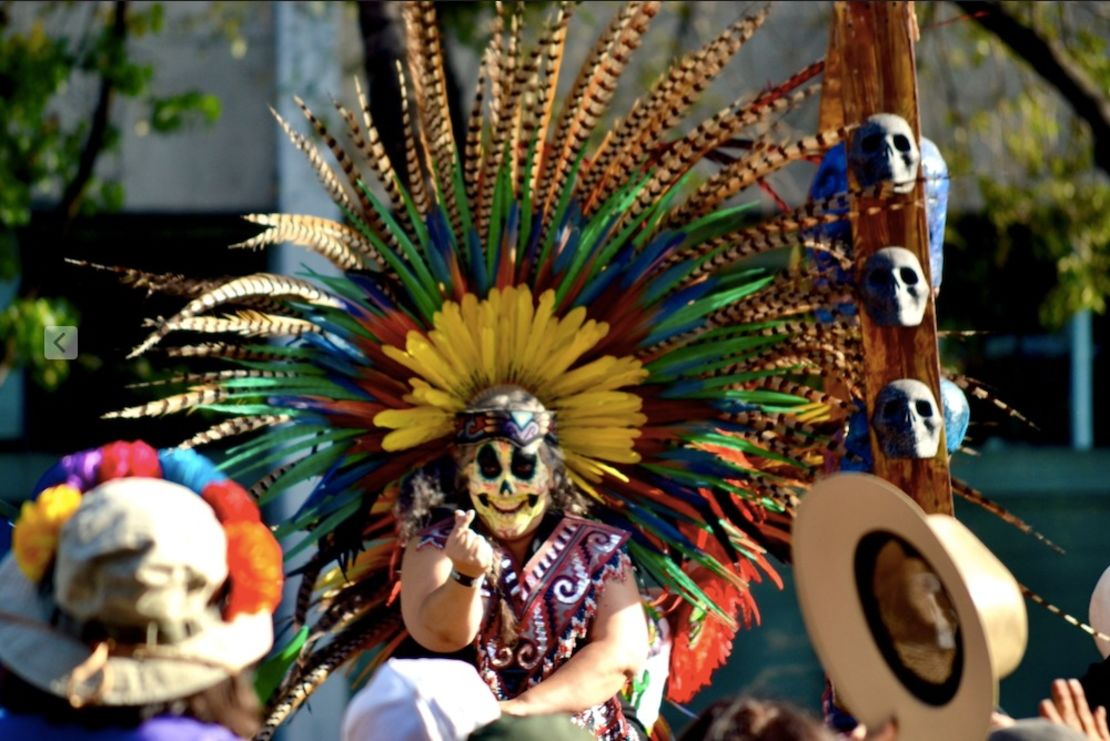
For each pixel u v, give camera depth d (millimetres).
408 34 13484
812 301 12547
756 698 8195
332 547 13117
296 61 23266
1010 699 24750
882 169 12008
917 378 12188
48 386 28656
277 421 13000
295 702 13297
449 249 13109
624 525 13461
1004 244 31250
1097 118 26281
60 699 8094
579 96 13312
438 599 11695
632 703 13531
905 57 12141
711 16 29234
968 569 9320
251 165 35875
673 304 13062
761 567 14172
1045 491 33969
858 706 9477
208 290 12836
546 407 13000
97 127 28562
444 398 12828
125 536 7961
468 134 13375
